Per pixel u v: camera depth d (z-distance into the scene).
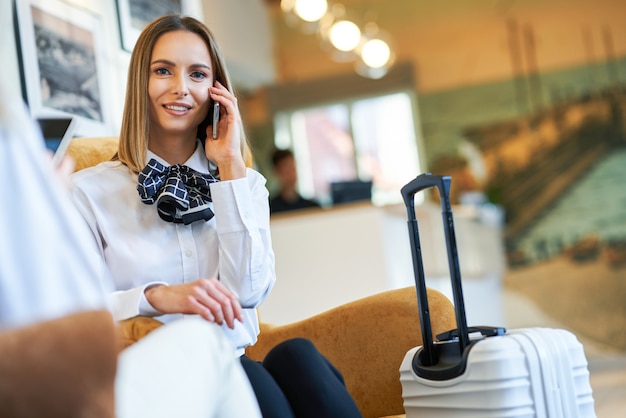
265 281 1.86
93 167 1.92
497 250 8.67
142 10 3.39
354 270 4.89
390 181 10.95
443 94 10.90
